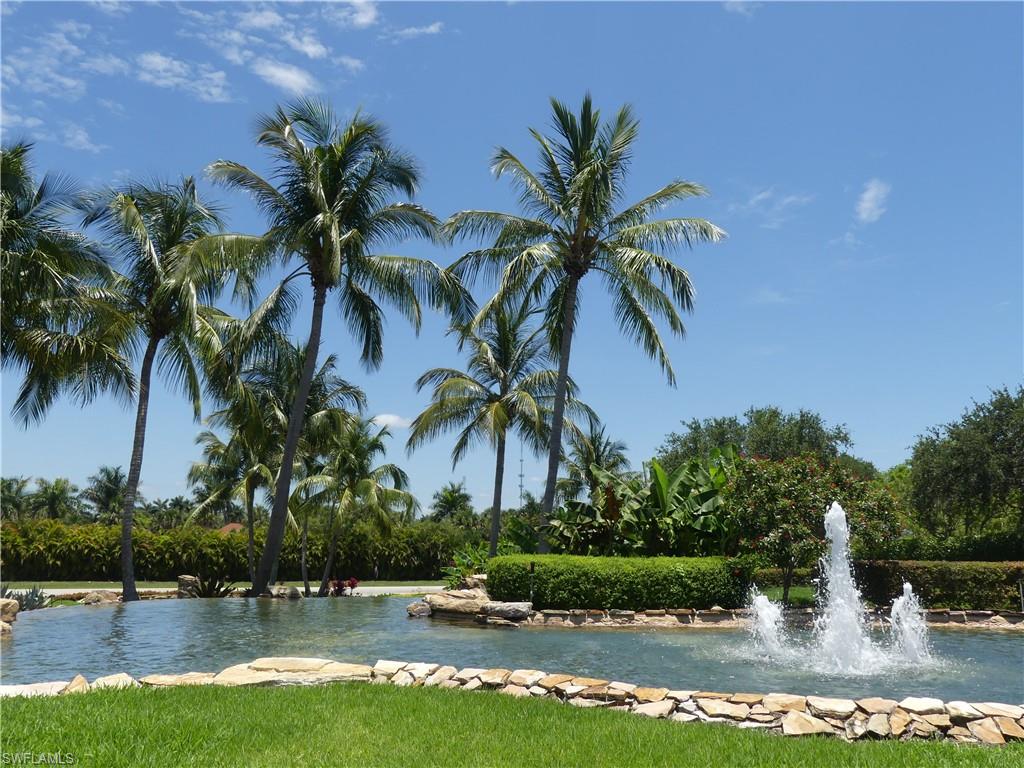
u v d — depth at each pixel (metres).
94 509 82.25
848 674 9.52
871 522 16.88
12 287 17.38
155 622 14.08
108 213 22.20
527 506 56.16
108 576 42.38
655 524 18.42
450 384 27.72
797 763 5.21
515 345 29.31
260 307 21.30
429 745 5.58
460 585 19.14
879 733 6.23
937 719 6.38
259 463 34.72
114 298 22.00
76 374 20.42
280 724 6.01
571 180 21.25
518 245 21.78
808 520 16.70
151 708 6.33
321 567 47.31
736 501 17.36
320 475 36.34
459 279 22.78
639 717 6.61
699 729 6.19
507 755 5.36
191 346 23.39
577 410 29.62
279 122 20.61
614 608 15.64
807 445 37.88
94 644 11.23
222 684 7.65
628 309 22.08
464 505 77.75
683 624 15.19
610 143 21.55
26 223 18.09
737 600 16.62
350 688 7.53
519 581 15.75
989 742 6.08
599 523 18.55
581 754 5.38
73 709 6.20
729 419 43.41
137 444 22.70
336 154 21.39
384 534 40.09
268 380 32.97
